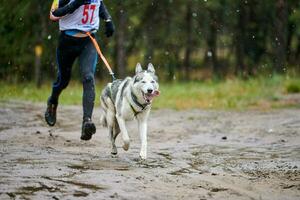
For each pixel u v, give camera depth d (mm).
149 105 9547
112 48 33406
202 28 38562
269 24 36875
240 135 13469
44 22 26531
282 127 14453
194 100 22203
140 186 7859
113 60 34312
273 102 21125
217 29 37562
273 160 10297
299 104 20078
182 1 36219
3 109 16453
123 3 30109
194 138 13078
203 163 9945
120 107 9594
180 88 27719
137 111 9508
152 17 36125
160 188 7891
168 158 10273
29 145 10867
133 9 32656
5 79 28469
